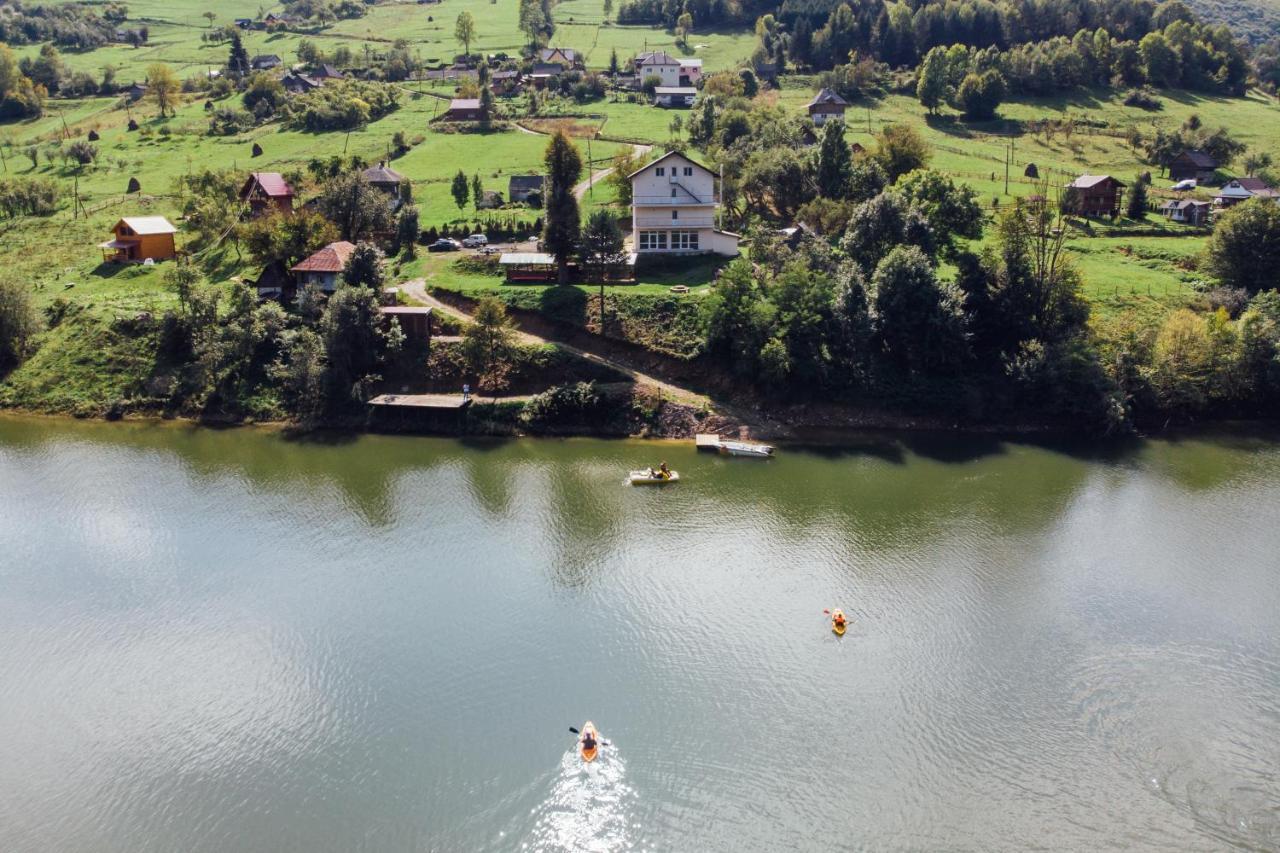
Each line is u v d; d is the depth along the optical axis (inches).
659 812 1608.0
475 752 1750.7
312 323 3799.2
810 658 2031.3
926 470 3100.4
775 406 3503.9
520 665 2007.9
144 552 2524.6
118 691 1945.1
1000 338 3698.3
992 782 1678.2
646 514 2736.2
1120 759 1732.3
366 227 4662.9
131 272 4554.6
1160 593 2311.8
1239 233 4227.4
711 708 1870.1
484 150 6609.3
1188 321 3654.0
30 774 1720.0
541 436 3378.4
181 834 1576.0
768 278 3796.8
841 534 2610.7
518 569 2416.3
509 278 4133.9
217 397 3607.3
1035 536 2613.2
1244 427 3572.8
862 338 3545.8
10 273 4581.7
